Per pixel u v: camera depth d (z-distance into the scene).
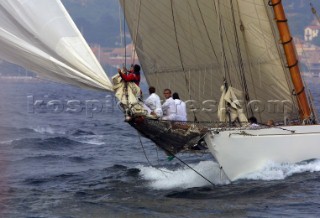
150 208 45.78
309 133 53.16
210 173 54.00
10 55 41.31
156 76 57.00
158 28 56.41
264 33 57.72
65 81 41.94
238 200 47.16
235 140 50.78
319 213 44.12
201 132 49.69
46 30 41.00
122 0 55.12
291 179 51.47
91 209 46.12
